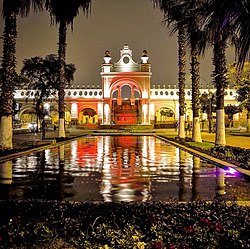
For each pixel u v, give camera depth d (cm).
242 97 3922
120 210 689
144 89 7106
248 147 2564
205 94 6169
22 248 544
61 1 2522
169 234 558
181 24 1872
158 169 1573
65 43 3409
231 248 510
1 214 677
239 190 1096
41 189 1125
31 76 4041
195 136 2908
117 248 527
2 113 2164
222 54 2111
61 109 3559
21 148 2336
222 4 1027
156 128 6706
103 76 7131
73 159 1980
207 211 673
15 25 2153
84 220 639
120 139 4003
